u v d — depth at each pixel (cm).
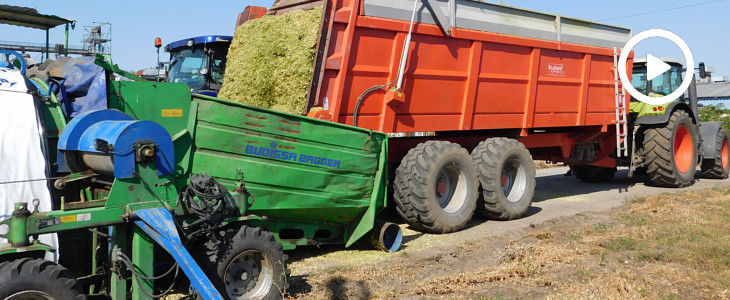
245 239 409
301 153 511
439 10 680
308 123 514
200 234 401
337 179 543
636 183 1145
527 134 841
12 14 828
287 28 619
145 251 376
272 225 521
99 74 422
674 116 1014
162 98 435
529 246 582
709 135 1157
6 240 354
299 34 604
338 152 540
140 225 366
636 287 450
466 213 680
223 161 463
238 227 433
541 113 834
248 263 418
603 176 1173
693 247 554
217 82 823
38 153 376
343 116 614
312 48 589
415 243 627
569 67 873
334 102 601
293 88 595
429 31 671
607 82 952
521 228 692
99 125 386
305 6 634
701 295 436
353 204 561
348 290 457
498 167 729
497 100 768
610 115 968
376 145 574
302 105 590
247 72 639
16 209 322
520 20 788
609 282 459
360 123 629
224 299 396
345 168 547
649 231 636
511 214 746
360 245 620
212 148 457
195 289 389
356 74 618
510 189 775
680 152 1063
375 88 632
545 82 831
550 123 852
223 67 830
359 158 557
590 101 919
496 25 752
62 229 338
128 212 365
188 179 425
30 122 379
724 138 1209
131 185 373
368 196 575
